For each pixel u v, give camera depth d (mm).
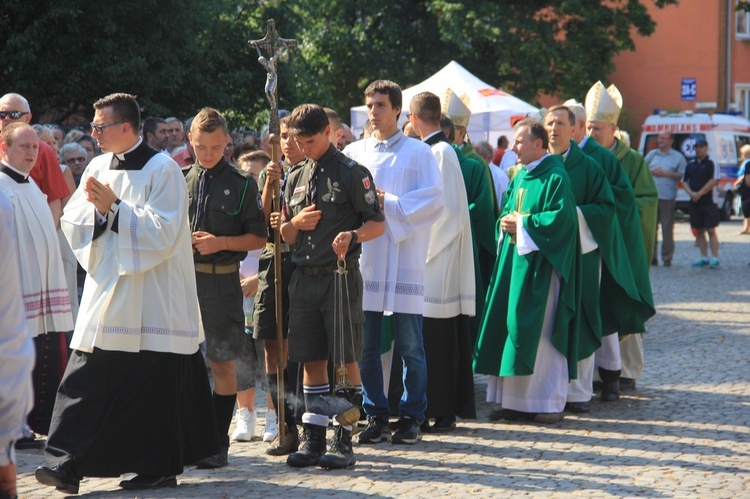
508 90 44344
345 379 8586
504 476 8391
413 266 9430
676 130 42562
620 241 11680
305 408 9031
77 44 23922
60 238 11742
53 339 9633
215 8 27094
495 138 31594
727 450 9297
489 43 42969
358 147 9812
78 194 8133
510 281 10805
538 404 10602
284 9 29688
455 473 8500
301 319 8625
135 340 7805
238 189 8820
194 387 8203
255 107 29203
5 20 24094
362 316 8656
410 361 9539
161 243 7723
